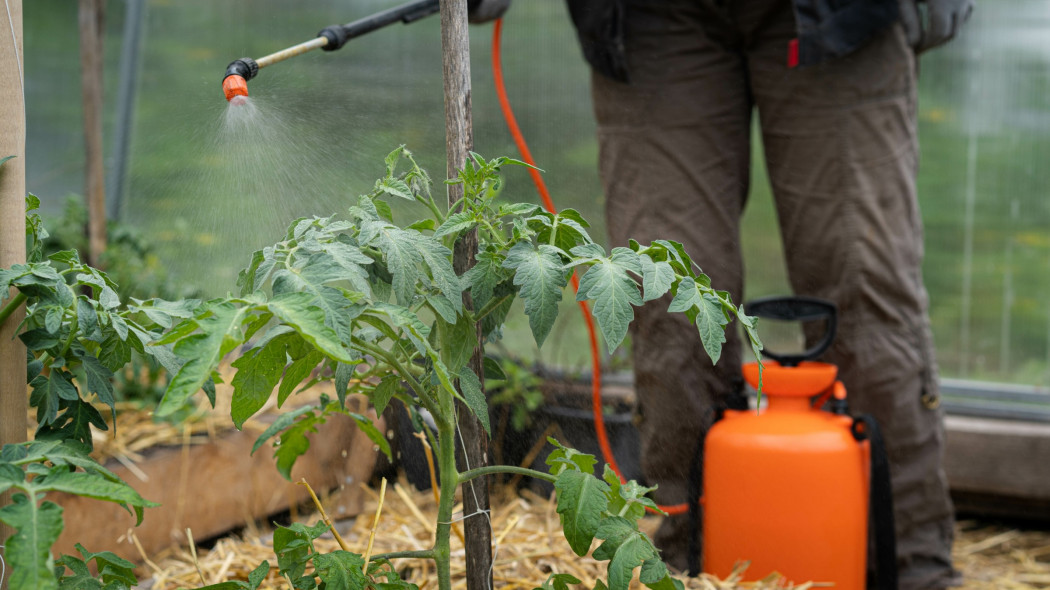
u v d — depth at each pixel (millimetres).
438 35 3123
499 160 1244
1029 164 2928
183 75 3635
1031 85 2887
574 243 1317
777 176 2395
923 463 2350
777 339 3262
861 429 2105
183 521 2248
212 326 921
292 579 1228
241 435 2412
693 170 2338
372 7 3348
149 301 1286
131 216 3680
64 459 1032
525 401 2969
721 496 2061
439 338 1246
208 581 1928
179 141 3479
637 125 2361
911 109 2285
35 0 3752
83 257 3186
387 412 2498
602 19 2299
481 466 1354
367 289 1090
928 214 3062
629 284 1119
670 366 2354
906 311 2297
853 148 2232
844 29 2117
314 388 2770
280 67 3098
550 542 2045
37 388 1187
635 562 1153
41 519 889
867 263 2246
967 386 3094
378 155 1946
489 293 1199
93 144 3127
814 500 1979
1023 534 2910
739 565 2041
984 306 3053
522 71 3201
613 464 2553
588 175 3205
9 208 1222
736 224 2439
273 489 2482
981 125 2959
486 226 1236
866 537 2082
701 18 2301
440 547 1286
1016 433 2854
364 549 2119
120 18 3676
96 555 1199
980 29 2916
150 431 2369
